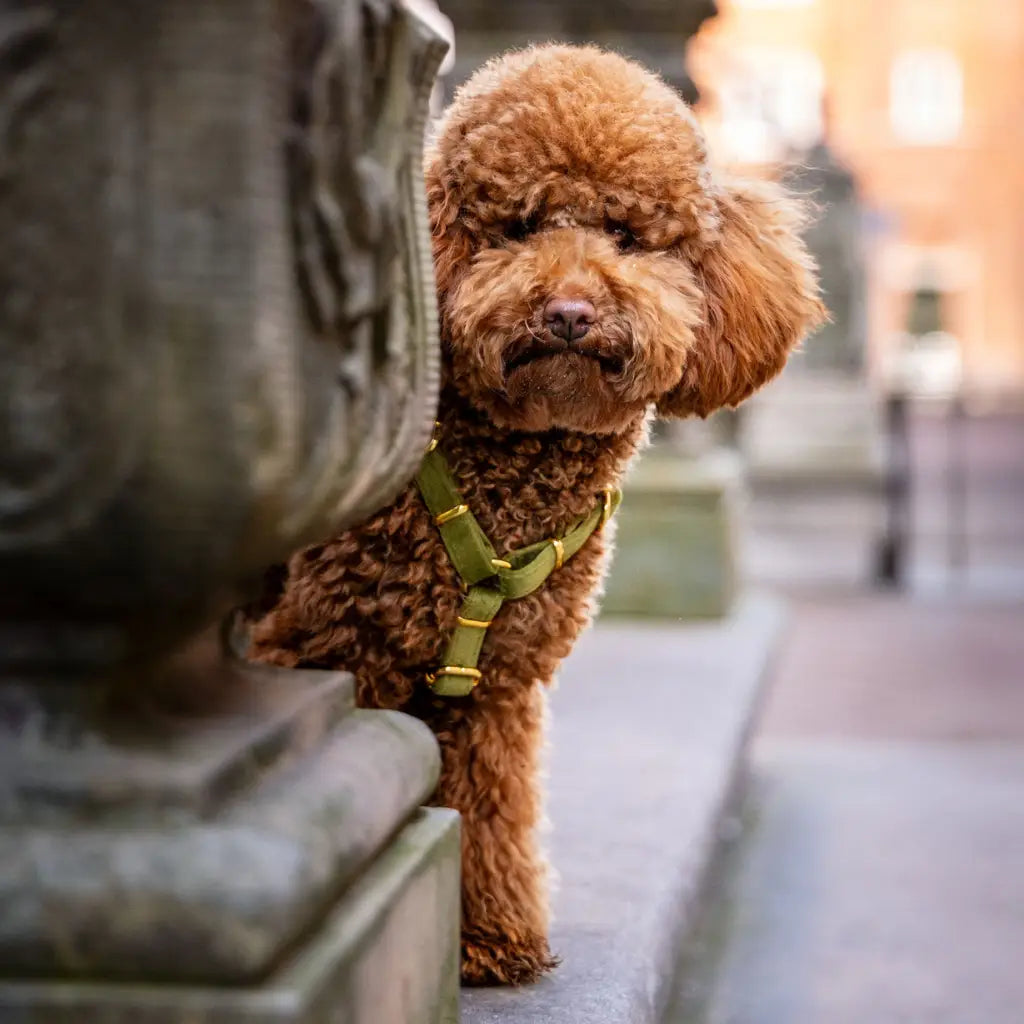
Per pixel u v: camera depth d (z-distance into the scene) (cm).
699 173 196
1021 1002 313
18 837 98
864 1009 310
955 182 3472
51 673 103
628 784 333
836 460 1341
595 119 185
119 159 93
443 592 180
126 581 97
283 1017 95
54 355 94
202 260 93
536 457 183
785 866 411
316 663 185
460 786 193
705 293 207
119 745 104
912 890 391
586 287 176
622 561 578
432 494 178
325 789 113
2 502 95
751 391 218
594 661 489
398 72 120
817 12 3328
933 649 763
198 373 93
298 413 100
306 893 99
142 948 95
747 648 519
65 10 93
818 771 523
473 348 177
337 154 106
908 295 3484
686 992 318
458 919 144
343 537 180
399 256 124
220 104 93
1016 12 3444
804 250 235
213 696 119
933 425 2561
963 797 489
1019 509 1384
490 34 572
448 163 191
